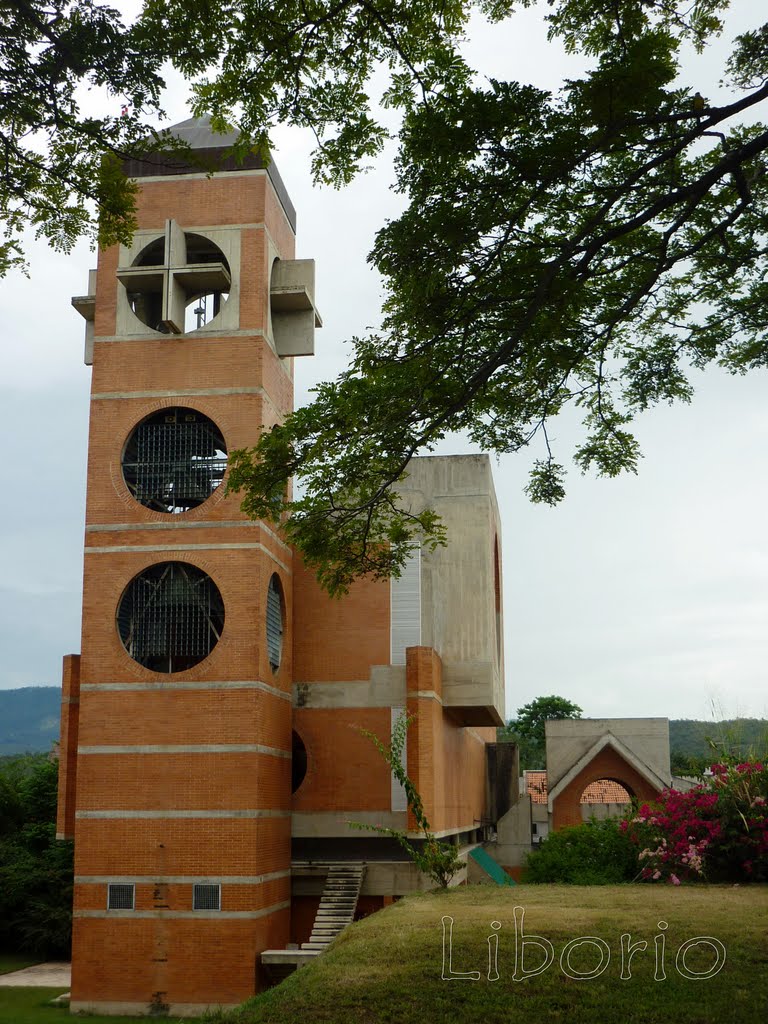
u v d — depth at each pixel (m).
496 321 14.75
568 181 14.25
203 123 32.22
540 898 17.48
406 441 15.11
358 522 16.67
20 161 14.11
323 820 32.34
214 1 12.91
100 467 30.58
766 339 17.55
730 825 19.80
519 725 84.69
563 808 47.41
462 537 35.00
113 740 28.98
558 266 13.55
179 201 31.62
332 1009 12.09
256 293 30.94
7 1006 28.88
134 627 30.16
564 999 11.89
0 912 39.62
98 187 14.37
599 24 14.40
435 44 13.84
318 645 33.78
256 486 16.00
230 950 27.52
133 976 27.64
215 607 30.34
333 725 33.12
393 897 31.19
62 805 29.95
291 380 34.81
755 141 12.94
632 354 17.86
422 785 31.06
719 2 14.26
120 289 31.39
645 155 14.61
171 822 28.36
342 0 13.20
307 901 31.77
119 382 30.94
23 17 12.84
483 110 13.03
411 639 33.72
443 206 13.73
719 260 16.55
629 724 49.25
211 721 28.80
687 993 11.87
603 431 18.14
